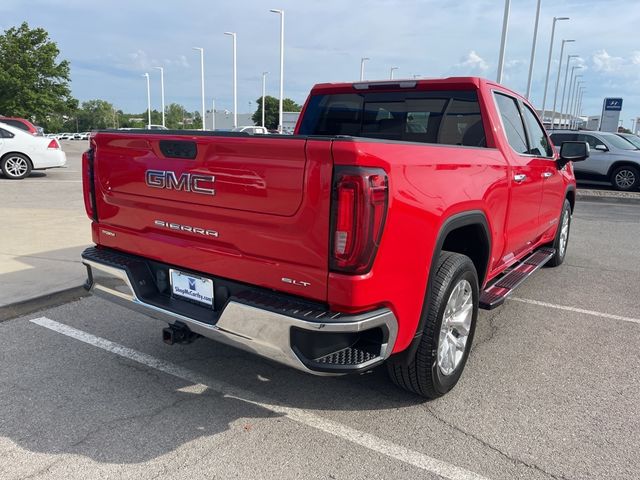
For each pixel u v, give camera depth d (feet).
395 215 8.20
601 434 9.93
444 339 10.65
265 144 8.23
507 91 15.05
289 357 8.37
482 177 11.25
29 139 49.06
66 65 146.30
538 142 17.33
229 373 12.19
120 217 11.18
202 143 9.06
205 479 8.54
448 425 10.18
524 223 15.12
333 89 16.15
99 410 10.48
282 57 119.03
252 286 9.14
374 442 9.60
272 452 9.26
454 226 10.09
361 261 7.83
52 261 20.24
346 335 8.52
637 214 38.29
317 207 7.91
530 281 20.22
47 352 12.98
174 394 11.19
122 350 13.23
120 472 8.66
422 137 14.84
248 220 8.80
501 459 9.16
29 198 36.94
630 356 13.44
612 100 101.81
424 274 9.25
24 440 9.44
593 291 19.01
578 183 57.00
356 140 7.61
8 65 138.00
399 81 14.64
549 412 10.69
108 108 466.29
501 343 14.19
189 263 9.99
